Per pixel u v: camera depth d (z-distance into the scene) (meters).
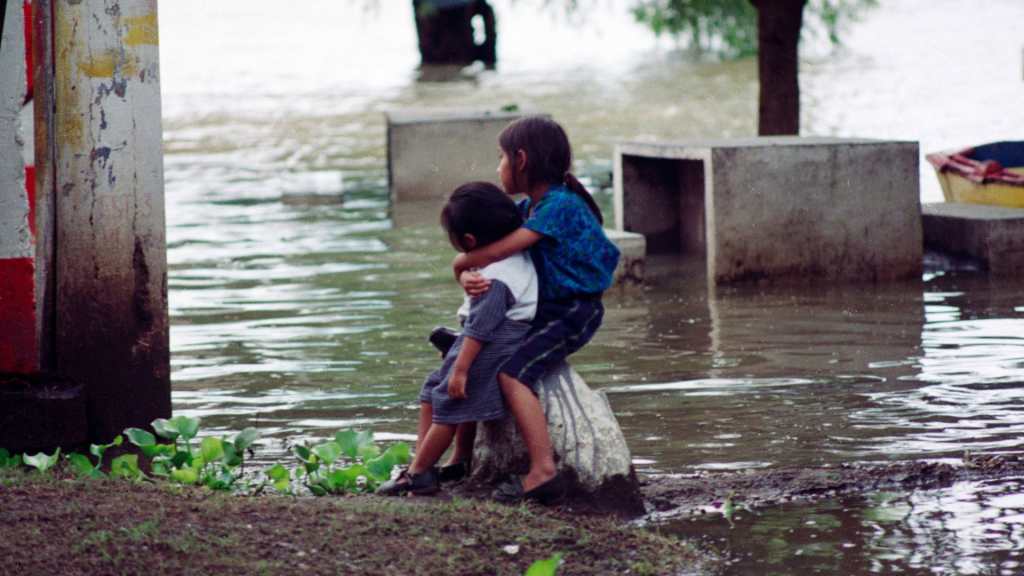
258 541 8.58
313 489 10.62
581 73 65.25
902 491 10.76
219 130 47.28
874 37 75.75
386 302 19.77
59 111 12.13
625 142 23.73
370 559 8.44
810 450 12.23
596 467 10.13
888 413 13.42
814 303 19.25
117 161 12.29
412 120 31.28
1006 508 10.26
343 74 68.44
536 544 9.01
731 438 12.70
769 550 9.40
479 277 9.92
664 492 10.80
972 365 15.32
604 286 10.29
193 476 10.39
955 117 44.50
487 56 73.25
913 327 17.48
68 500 9.09
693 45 74.00
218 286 21.27
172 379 15.48
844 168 20.78
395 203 30.89
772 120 28.45
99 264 12.37
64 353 12.38
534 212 10.10
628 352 16.44
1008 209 22.44
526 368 10.00
